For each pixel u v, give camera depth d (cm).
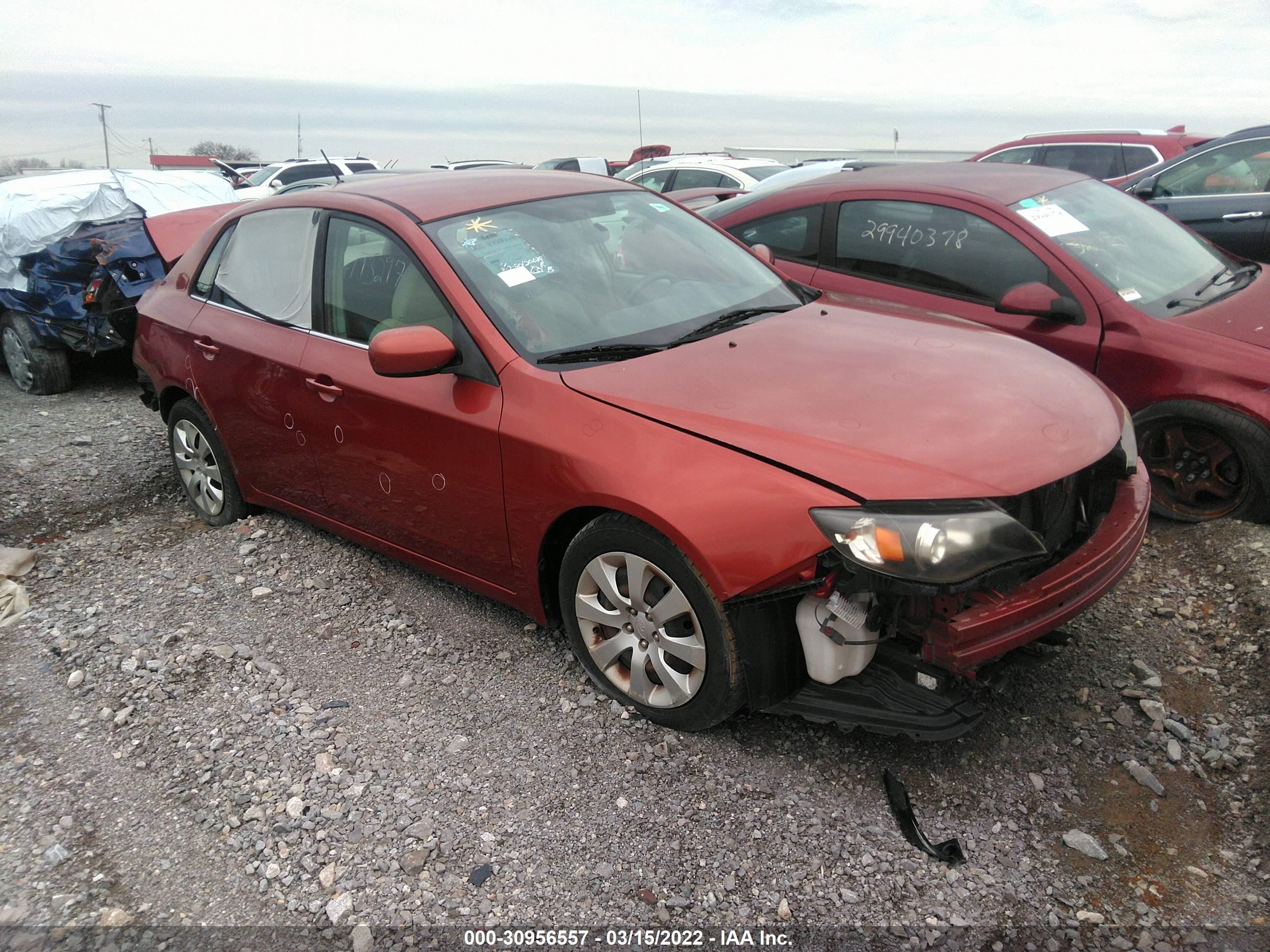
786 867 247
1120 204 507
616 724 306
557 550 320
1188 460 419
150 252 713
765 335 332
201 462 477
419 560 372
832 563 249
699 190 741
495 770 289
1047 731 295
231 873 256
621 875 248
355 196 385
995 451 255
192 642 368
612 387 297
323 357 374
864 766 282
